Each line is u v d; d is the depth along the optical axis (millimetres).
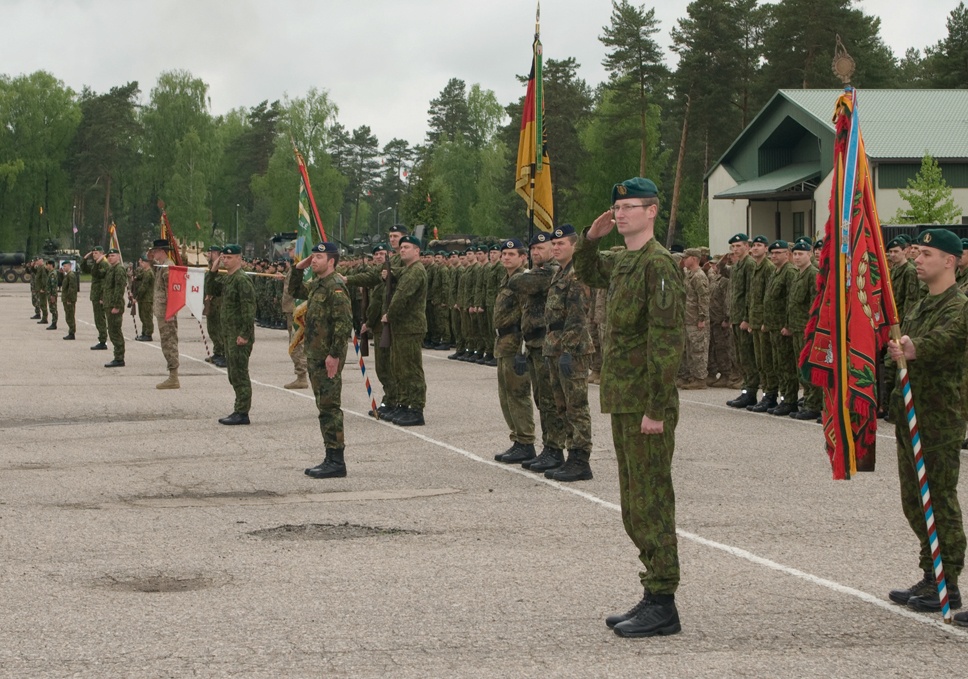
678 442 13141
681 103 68500
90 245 116625
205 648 5824
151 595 6828
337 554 7879
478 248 25531
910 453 6656
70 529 8602
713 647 5918
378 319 14562
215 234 123875
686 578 7281
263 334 33812
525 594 6883
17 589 6949
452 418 15031
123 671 5473
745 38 74812
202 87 108312
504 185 83000
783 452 12391
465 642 5953
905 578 7285
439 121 130750
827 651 5863
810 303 15117
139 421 14727
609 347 6402
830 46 67250
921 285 15164
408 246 14234
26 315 43375
